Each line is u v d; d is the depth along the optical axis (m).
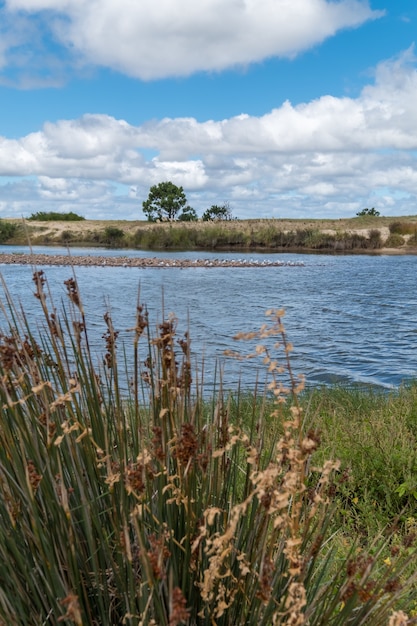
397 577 1.91
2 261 43.84
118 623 1.91
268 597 1.57
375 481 4.59
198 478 2.13
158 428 1.73
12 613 1.68
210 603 1.86
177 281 31.47
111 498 1.85
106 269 39.38
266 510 1.66
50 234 85.81
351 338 15.27
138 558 1.91
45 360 2.19
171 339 1.94
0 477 1.83
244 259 51.09
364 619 1.83
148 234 74.19
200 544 1.85
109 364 2.21
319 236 70.06
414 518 4.06
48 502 1.82
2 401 1.92
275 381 1.63
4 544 1.80
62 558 1.87
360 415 6.72
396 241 69.75
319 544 1.81
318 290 27.55
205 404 6.03
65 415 2.14
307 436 1.67
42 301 2.11
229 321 17.78
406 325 17.62
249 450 1.76
